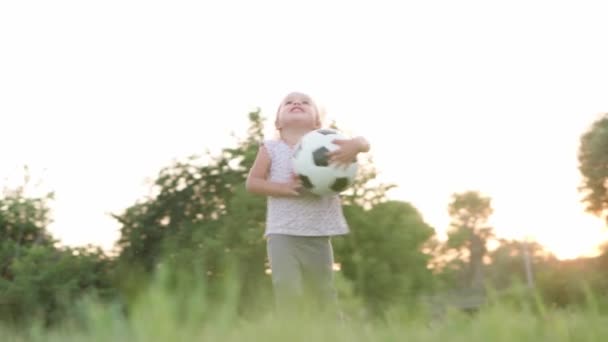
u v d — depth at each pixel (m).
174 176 14.52
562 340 1.80
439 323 2.06
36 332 2.33
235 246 11.59
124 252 14.65
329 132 4.63
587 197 36.62
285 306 2.16
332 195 4.59
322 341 1.83
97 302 1.93
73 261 13.62
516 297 1.94
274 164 4.73
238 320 1.90
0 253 14.45
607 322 1.83
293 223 4.47
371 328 2.05
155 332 1.68
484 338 1.80
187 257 11.10
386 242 10.80
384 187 11.84
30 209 15.79
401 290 9.24
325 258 4.58
